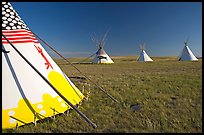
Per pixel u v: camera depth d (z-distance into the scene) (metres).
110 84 11.95
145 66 30.33
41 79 5.79
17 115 4.86
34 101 5.29
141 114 6.16
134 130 4.95
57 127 4.98
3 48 5.51
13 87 5.13
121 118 5.83
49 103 5.55
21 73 5.46
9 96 4.96
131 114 6.19
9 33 5.85
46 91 5.69
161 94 8.98
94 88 10.61
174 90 9.78
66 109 5.93
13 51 5.63
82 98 7.56
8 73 5.24
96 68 28.53
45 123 5.09
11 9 6.30
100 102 7.54
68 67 31.59
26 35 6.21
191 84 11.30
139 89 10.19
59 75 6.85
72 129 4.96
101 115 6.04
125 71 22.41
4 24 5.91
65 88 6.70
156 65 31.58
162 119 5.74
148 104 7.27
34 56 6.14
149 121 5.50
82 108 6.61
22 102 5.06
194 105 7.12
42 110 5.30
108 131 4.89
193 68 22.52
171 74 16.77
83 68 29.00
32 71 5.71
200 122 5.51
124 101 7.79
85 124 5.28
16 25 6.12
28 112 5.04
